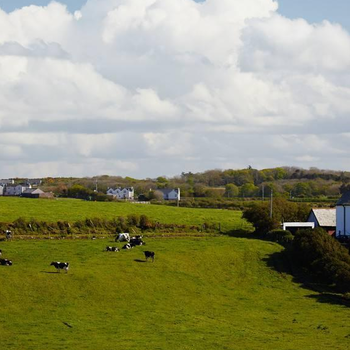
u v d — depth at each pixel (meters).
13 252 90.44
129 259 90.88
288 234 119.44
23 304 67.19
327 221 131.38
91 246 99.94
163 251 99.31
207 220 145.75
